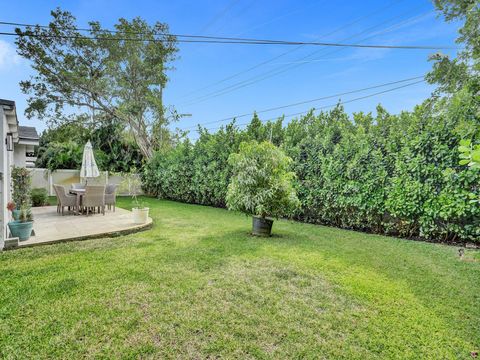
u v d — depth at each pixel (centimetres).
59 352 219
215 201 1163
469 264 431
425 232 586
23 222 533
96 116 1728
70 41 1565
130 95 1741
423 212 586
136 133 1742
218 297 312
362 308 294
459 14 870
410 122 641
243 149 638
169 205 1204
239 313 279
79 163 1520
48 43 1530
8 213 591
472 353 224
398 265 426
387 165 654
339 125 823
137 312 277
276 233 656
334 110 977
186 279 360
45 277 361
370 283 357
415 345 234
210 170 1152
